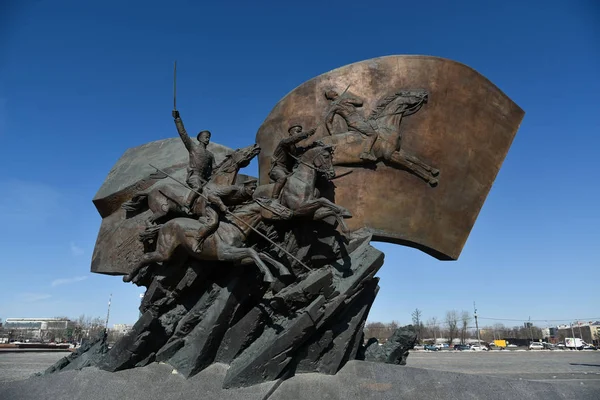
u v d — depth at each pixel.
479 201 14.10
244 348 10.75
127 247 14.58
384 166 13.16
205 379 10.25
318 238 11.72
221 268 11.87
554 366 30.78
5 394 10.36
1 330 106.69
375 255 11.47
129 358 10.70
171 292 11.98
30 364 27.91
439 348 79.38
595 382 14.55
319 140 12.95
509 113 14.40
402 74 13.59
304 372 10.47
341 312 11.04
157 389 10.10
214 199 11.06
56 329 108.81
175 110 12.41
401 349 12.94
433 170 13.31
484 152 14.10
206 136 13.14
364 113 13.43
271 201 11.27
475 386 10.27
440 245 13.48
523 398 10.08
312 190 11.55
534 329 126.69
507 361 37.44
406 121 13.38
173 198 12.72
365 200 13.04
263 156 14.59
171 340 11.35
